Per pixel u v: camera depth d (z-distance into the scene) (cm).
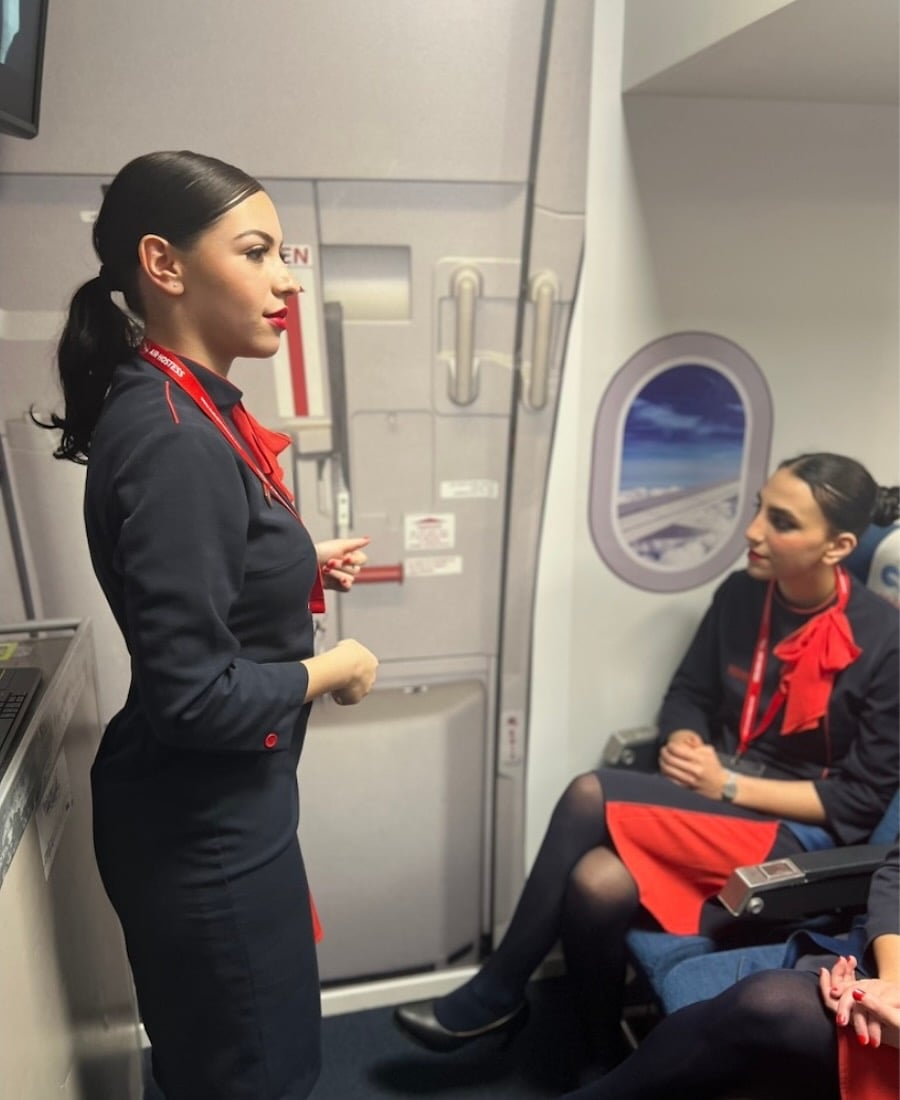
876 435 175
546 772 178
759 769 153
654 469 165
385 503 152
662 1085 117
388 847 169
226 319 89
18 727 98
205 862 94
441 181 138
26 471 137
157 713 83
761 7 108
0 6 99
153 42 123
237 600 91
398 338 144
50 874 104
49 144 124
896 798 137
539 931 147
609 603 171
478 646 165
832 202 158
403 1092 156
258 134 130
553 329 150
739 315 160
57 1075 103
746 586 160
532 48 135
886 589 149
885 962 111
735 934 136
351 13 127
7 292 129
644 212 150
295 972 103
